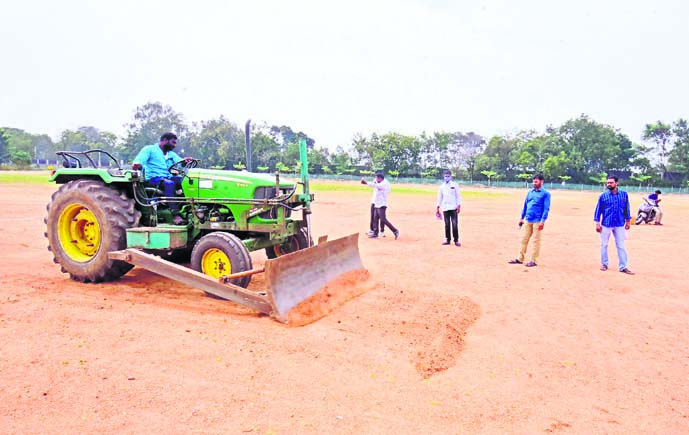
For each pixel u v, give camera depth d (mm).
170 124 96125
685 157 83750
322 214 18125
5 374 3461
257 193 6301
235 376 3605
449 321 5184
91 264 6137
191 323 4738
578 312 5797
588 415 3338
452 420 3162
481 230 14242
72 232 6492
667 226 17172
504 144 87688
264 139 82688
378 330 4812
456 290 6637
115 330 4438
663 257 10008
